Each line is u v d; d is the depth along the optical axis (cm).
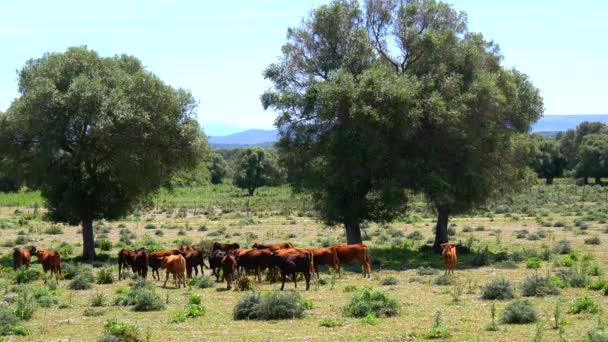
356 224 3491
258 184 11950
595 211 6700
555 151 14225
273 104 3531
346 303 1986
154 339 1504
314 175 3375
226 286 2483
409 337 1466
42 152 3338
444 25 3603
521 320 1609
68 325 1708
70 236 4981
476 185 3431
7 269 2906
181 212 7788
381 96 3147
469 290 2205
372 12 3600
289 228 5644
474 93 3347
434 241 4088
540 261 3044
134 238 4825
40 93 3294
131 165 3403
